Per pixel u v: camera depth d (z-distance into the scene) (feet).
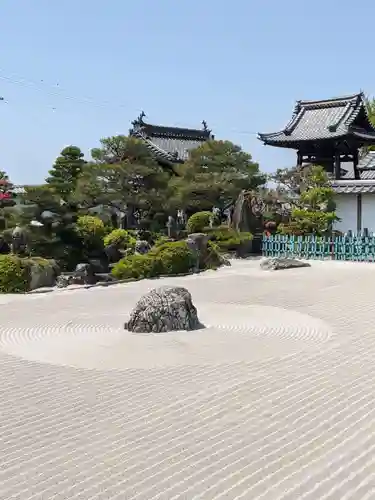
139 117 149.38
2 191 96.73
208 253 88.53
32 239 81.51
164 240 92.07
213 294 61.93
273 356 35.73
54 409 26.68
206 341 39.37
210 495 18.43
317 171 120.06
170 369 33.04
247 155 114.73
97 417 25.55
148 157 109.50
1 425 24.73
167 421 24.94
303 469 20.20
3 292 65.46
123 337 40.55
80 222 87.30
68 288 68.74
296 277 75.10
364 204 119.34
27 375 32.27
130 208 109.70
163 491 18.71
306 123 134.21
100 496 18.42
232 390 29.17
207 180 109.70
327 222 108.78
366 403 27.12
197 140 156.25
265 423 24.62
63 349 38.06
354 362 34.37
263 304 55.57
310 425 24.36
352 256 98.27
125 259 79.41
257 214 112.27
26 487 19.07
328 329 43.88
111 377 31.71
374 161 138.00
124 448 22.09
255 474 19.84
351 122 124.47
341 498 18.20
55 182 100.89
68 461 21.01
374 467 20.34
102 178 103.30
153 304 42.57
